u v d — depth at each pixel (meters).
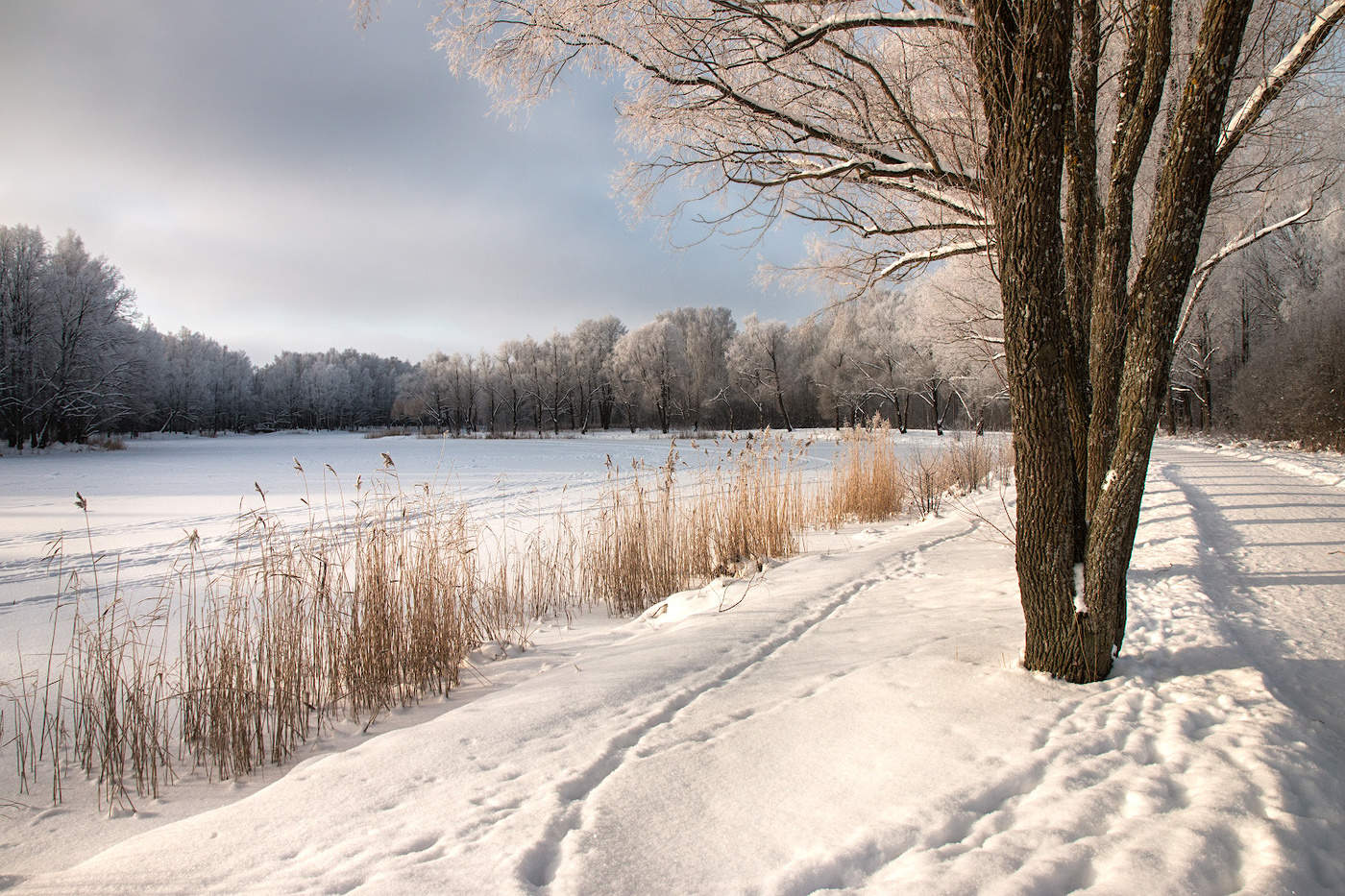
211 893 2.23
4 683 4.22
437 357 93.75
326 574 4.80
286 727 4.11
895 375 50.25
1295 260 28.53
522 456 33.94
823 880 2.12
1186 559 6.49
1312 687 3.62
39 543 11.07
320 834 2.59
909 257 6.89
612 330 84.69
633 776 2.85
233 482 21.56
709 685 3.99
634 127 6.32
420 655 4.70
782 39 5.37
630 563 7.39
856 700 3.53
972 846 2.25
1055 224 3.41
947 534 9.21
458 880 2.18
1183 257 3.27
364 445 54.00
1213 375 36.59
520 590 7.09
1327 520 8.75
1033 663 3.75
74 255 47.97
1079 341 3.81
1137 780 2.58
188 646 4.32
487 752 3.21
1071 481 3.59
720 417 72.00
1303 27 5.96
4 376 42.91
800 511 10.23
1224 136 3.67
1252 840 2.18
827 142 6.20
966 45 4.48
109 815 3.21
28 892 2.32
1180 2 6.66
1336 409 21.33
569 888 2.10
